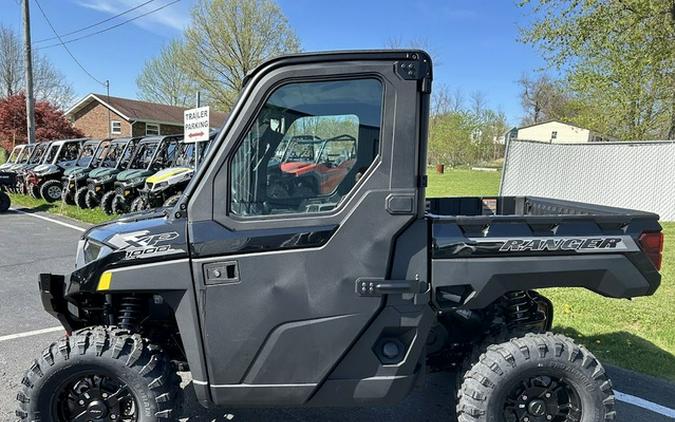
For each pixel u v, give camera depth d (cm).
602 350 410
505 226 242
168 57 4091
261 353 230
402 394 238
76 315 266
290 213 228
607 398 243
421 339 237
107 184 1230
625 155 1070
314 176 229
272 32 3503
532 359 241
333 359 231
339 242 227
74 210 1288
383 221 226
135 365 234
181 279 228
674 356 400
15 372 363
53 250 813
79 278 235
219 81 3578
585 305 514
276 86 223
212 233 226
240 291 227
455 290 241
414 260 231
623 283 251
